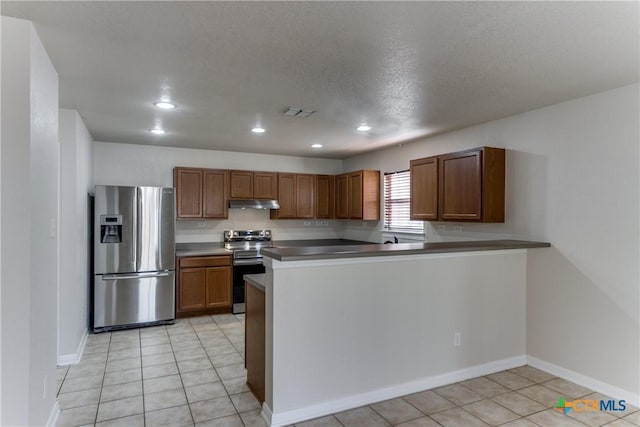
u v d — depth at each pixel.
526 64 2.39
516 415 2.60
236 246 5.73
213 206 5.45
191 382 3.09
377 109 3.41
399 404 2.75
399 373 2.88
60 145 3.44
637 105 2.73
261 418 2.55
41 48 2.12
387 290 2.83
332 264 2.61
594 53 2.22
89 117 3.72
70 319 3.47
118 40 2.10
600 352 2.96
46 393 2.30
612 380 2.88
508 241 3.52
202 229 5.71
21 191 1.90
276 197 5.89
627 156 2.78
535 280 3.43
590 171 3.01
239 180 5.63
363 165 6.00
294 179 6.03
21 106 1.90
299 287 2.51
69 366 3.40
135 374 3.23
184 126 4.11
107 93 2.99
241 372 3.29
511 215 3.62
